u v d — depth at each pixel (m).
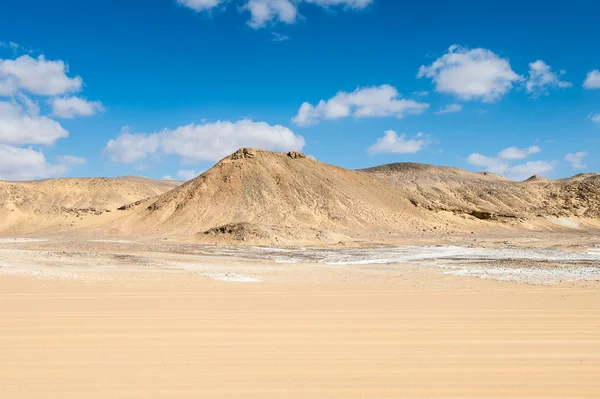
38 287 15.97
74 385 6.61
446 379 7.04
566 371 7.48
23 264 24.61
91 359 7.82
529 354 8.40
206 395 6.29
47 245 49.44
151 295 14.82
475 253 43.06
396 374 7.23
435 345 8.95
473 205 126.38
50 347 8.51
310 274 25.08
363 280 21.91
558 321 11.31
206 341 9.04
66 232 79.06
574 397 6.44
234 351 8.37
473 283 20.56
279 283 19.75
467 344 9.05
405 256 40.28
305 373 7.21
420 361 7.89
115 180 137.25
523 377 7.18
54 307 12.38
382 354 8.27
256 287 17.81
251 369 7.38
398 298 15.12
